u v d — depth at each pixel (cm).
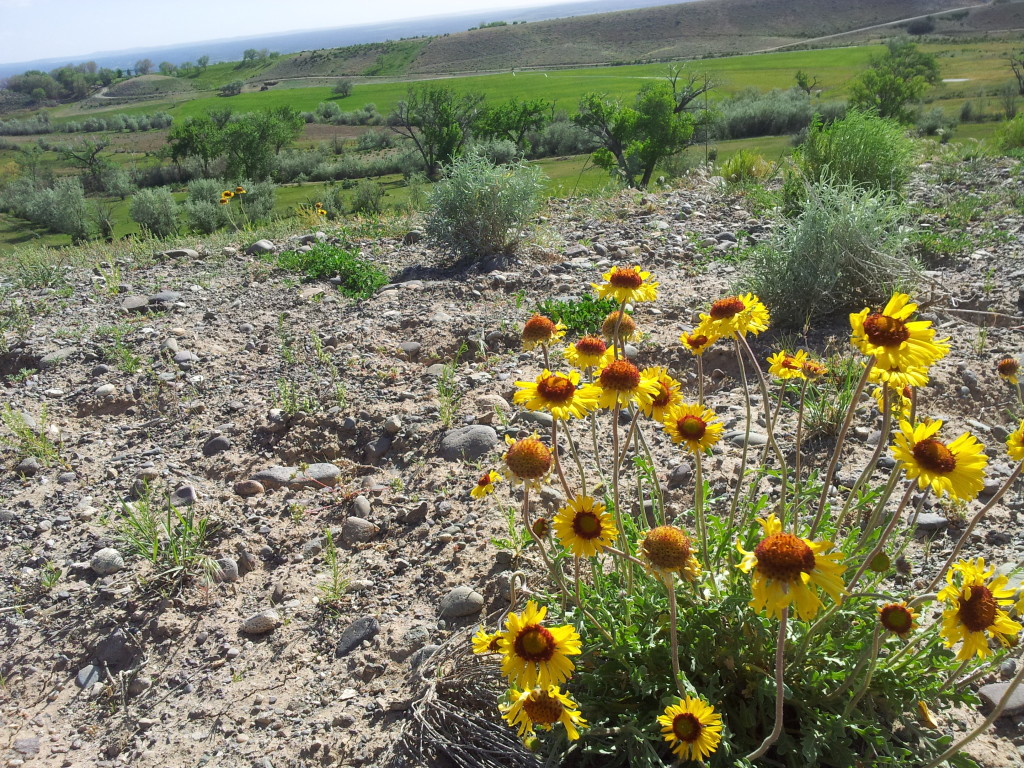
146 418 586
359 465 505
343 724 317
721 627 268
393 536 431
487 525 420
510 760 271
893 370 229
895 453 218
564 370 588
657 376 280
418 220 1102
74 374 652
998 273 685
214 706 337
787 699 254
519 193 885
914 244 762
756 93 6562
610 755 271
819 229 621
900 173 984
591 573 358
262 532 442
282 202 5003
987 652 199
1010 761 260
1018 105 5903
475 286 796
